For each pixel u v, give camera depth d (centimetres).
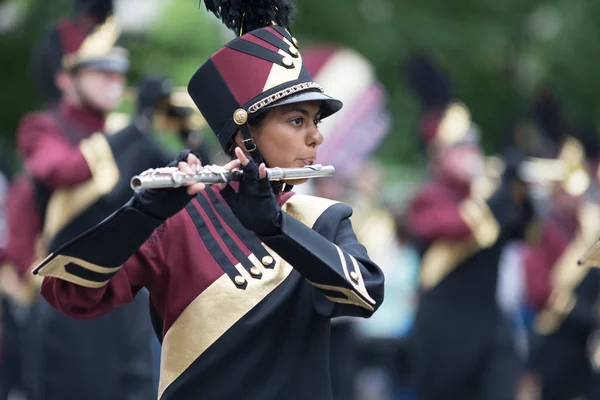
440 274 3034
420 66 3203
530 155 3469
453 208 2998
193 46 4503
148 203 1188
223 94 1291
